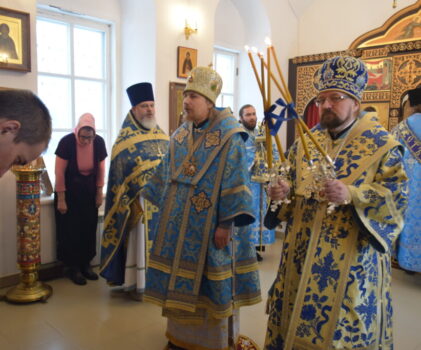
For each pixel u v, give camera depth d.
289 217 1.58
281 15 5.05
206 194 1.83
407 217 3.14
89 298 2.85
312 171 1.26
